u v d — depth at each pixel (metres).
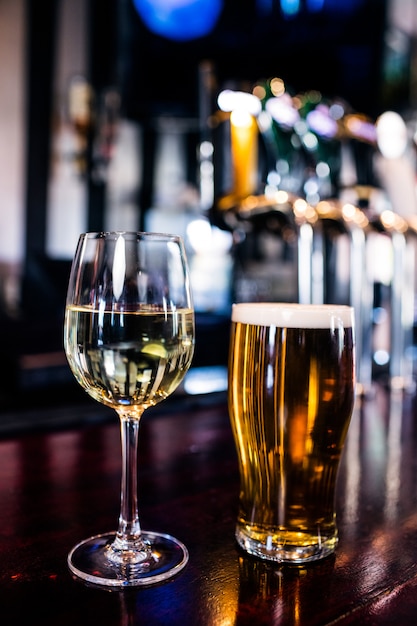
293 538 0.48
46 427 0.83
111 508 0.57
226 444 0.77
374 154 1.70
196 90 4.25
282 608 0.42
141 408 0.51
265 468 0.49
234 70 4.18
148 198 4.54
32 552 0.49
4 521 0.54
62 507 0.57
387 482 0.66
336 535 0.51
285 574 0.47
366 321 1.09
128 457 0.50
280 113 1.53
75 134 4.11
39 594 0.43
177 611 0.42
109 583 0.44
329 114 1.55
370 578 0.46
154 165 4.54
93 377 0.49
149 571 0.46
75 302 0.49
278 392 0.48
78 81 4.09
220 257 4.07
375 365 1.37
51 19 3.91
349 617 0.42
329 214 1.23
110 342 0.47
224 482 0.64
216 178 1.60
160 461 0.70
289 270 4.36
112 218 4.45
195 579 0.46
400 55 4.30
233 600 0.43
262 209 1.49
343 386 0.49
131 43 4.20
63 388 1.74
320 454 0.48
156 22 4.17
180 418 0.89
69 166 4.15
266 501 0.49
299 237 1.26
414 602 0.44
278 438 0.48
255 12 4.07
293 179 1.64
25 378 1.68
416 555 0.50
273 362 0.48
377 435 0.84
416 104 4.34
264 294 3.90
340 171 1.68
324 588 0.45
